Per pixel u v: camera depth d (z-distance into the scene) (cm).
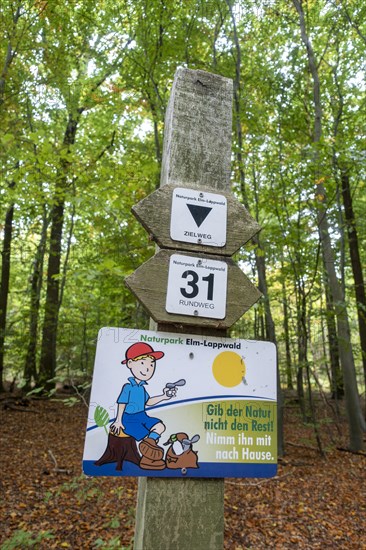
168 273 162
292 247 785
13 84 706
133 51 861
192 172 178
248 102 885
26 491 570
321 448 839
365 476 720
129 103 948
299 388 1111
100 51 916
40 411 1149
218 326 162
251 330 1330
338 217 1005
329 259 888
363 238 1288
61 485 588
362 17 916
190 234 169
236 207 179
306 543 469
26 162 500
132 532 459
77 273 441
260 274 865
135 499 552
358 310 1069
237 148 795
